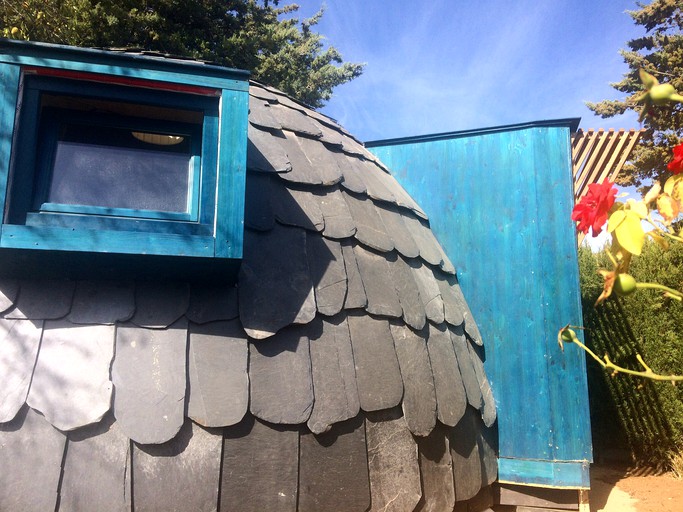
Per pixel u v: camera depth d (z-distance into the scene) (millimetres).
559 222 4207
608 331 7172
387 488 2570
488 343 4102
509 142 4457
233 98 2494
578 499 3836
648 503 5328
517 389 3971
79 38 11438
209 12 15531
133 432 2146
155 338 2357
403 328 3094
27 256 2150
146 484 2107
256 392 2391
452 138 4629
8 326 2252
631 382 6980
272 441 2344
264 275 2734
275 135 3580
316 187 3381
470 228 4383
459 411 3119
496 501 3832
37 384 2150
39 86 2320
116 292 2420
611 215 1206
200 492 2158
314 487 2369
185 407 2248
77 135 2457
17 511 1970
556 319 4047
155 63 2414
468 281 4273
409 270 3496
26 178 2230
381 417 2691
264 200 3043
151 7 14141
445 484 2857
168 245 2232
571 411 3896
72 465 2064
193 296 2520
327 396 2541
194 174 2494
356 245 3254
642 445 6895
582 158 5984
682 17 17406
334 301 2857
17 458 2035
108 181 2422
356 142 4523
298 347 2602
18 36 7617
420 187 4605
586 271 7395
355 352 2768
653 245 7070
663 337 6816
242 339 2486
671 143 13008
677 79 15719
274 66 16609
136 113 2508
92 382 2193
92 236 2154
